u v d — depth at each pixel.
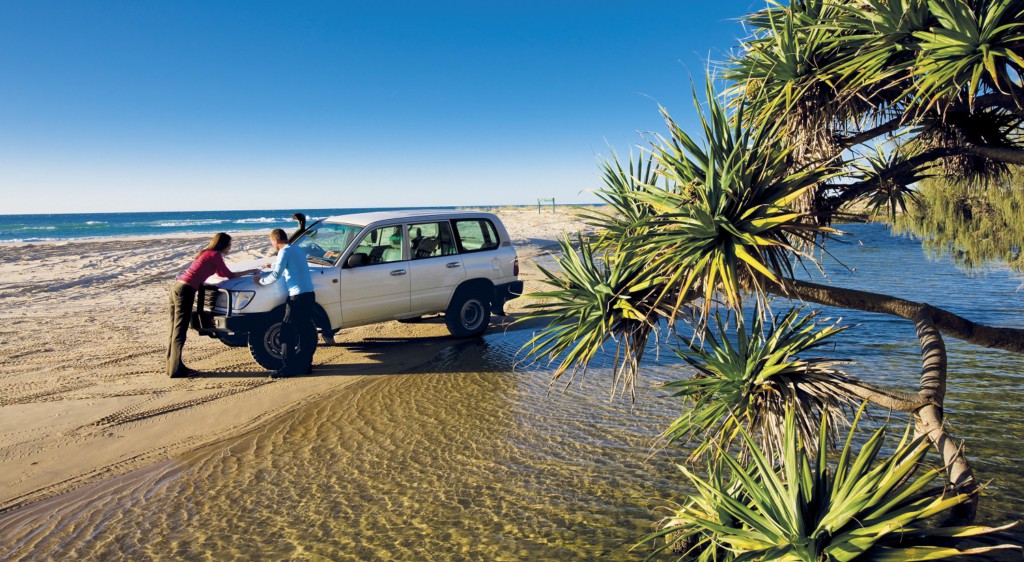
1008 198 6.07
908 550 1.82
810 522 2.10
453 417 5.41
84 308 11.24
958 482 2.02
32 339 8.70
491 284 8.91
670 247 2.59
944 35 2.43
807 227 2.43
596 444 4.69
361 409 5.70
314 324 7.18
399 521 3.59
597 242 3.10
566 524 3.48
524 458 4.46
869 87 2.80
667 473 4.13
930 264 15.94
